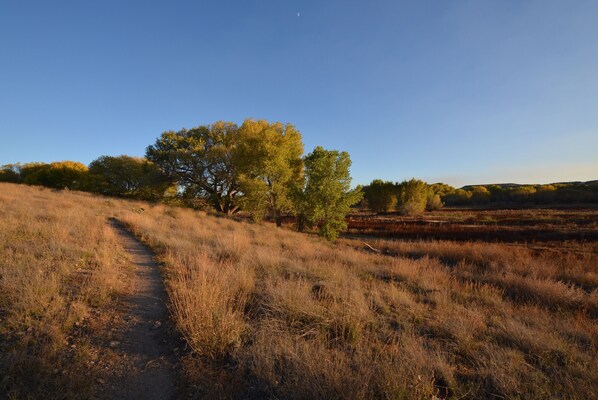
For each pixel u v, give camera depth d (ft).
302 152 89.15
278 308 15.44
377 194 173.17
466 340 14.02
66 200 59.21
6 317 12.25
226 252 30.01
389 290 21.71
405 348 12.53
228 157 93.15
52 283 15.43
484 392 10.68
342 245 54.13
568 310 21.90
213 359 11.43
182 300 14.97
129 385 9.73
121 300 16.29
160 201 100.12
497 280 29.48
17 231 26.32
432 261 39.01
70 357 10.59
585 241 62.18
